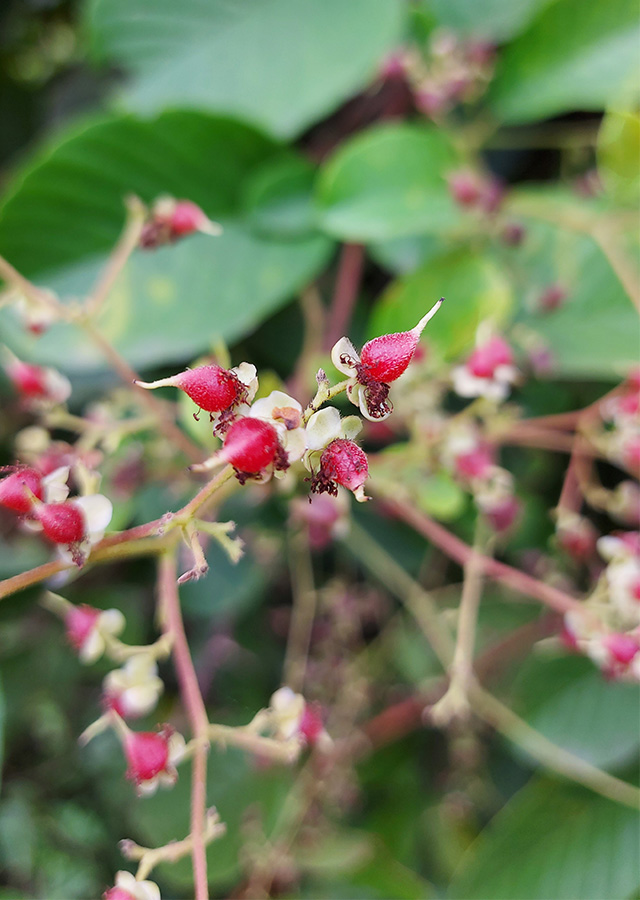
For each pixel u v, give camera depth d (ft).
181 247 0.70
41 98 0.90
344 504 0.63
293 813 0.70
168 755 0.47
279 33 0.75
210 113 0.67
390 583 0.76
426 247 0.74
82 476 0.47
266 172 0.72
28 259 0.70
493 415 0.63
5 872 0.76
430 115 0.75
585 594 0.71
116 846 0.78
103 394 0.74
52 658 0.79
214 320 0.68
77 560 0.44
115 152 0.67
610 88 0.73
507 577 0.61
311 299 0.73
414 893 0.74
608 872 0.69
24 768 0.81
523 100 0.77
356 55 0.72
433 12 0.79
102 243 0.71
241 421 0.40
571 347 0.66
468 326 0.65
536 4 0.77
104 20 0.78
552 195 0.74
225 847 0.71
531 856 0.70
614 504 0.65
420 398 0.62
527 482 0.77
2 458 0.76
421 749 0.83
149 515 0.70
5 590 0.43
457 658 0.60
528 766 0.82
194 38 0.77
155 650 0.49
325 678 0.77
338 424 0.41
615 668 0.56
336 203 0.70
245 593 0.73
